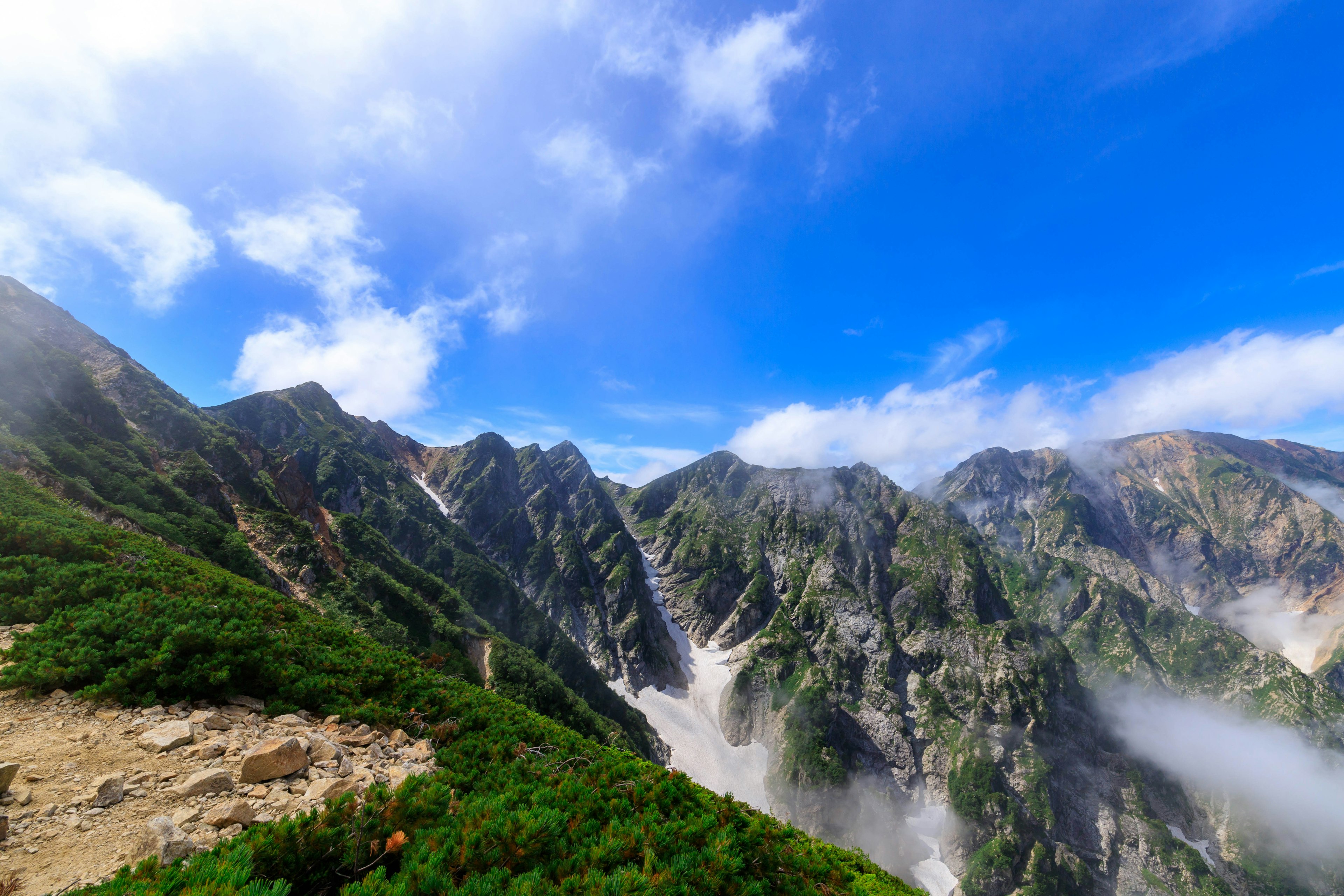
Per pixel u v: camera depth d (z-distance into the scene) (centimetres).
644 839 962
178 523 6475
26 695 1314
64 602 1848
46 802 945
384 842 870
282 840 782
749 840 1093
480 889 738
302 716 1608
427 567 19188
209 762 1193
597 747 1930
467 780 1337
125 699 1369
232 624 1802
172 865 737
